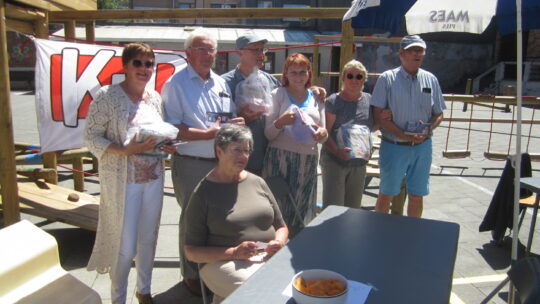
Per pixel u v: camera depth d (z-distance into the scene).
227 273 2.36
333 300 1.66
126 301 3.20
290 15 4.25
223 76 3.53
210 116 3.10
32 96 18.38
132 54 2.71
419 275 1.98
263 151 3.53
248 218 2.51
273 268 2.02
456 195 6.08
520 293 1.86
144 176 2.83
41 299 2.08
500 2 3.43
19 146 5.91
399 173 3.89
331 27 21.30
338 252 2.20
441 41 24.17
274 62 19.67
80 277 3.53
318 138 3.29
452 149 9.43
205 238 2.53
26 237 2.26
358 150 3.55
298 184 3.43
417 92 3.81
